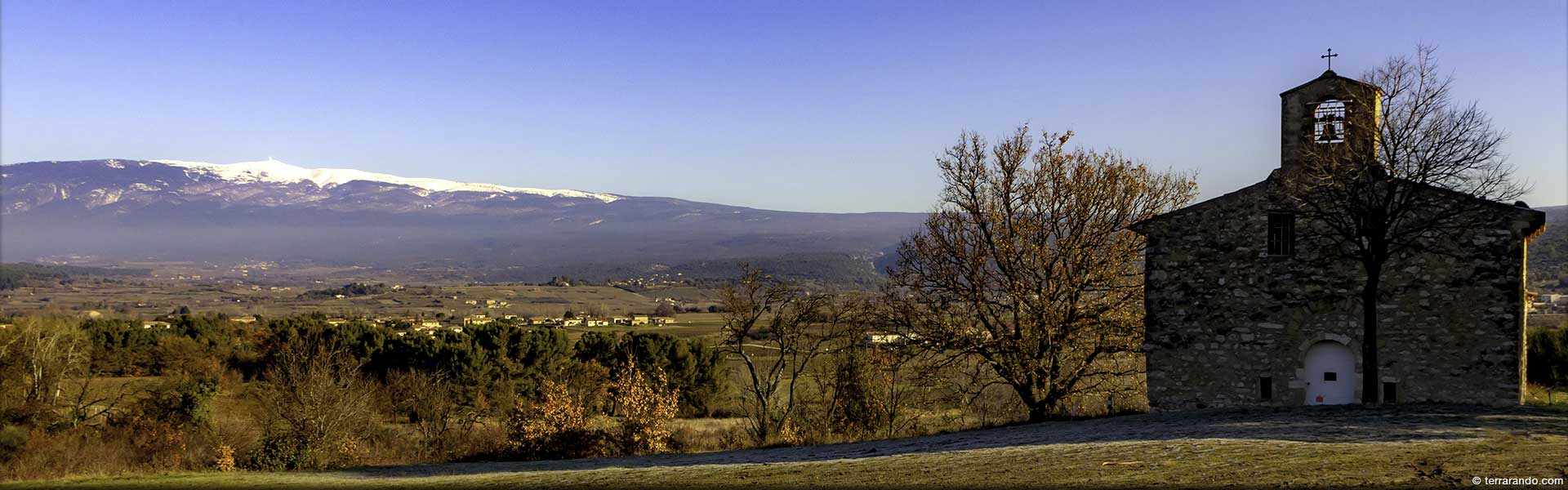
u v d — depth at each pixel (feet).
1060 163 110.22
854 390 121.90
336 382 156.76
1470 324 82.99
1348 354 86.99
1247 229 90.53
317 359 145.89
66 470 117.19
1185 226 92.53
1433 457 53.06
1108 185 109.81
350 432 131.13
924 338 110.42
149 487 86.17
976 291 108.99
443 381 176.96
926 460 69.62
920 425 119.75
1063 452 66.74
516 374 188.24
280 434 122.11
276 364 164.14
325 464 117.60
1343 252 87.15
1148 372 92.89
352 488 79.66
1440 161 78.79
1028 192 109.70
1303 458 55.31
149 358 211.82
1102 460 61.00
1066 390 108.68
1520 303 81.82
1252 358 89.71
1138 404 109.29
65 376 177.68
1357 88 86.22
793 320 127.34
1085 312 107.55
